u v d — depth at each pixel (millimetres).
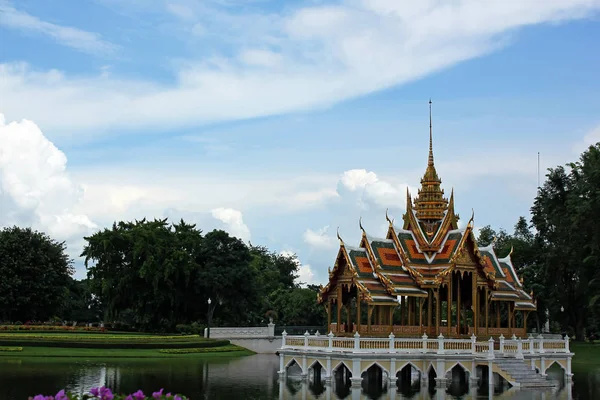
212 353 87938
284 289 155375
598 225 85125
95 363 69750
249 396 49375
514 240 113125
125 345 82125
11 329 93312
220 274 109062
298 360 60219
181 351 83938
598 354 90812
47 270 116312
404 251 64062
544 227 108125
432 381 60688
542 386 57312
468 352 57719
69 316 155500
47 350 76812
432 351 57844
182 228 118188
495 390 54656
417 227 66062
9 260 112438
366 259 63125
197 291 110625
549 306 105250
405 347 57406
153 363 72438
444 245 64812
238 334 99562
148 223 115312
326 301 66062
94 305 162500
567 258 100375
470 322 90812
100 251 111375
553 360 64250
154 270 108625
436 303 62781
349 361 55469
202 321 112938
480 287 65250
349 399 48375
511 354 59844
